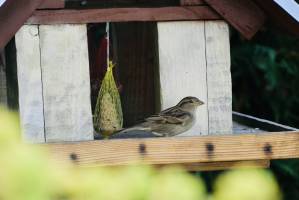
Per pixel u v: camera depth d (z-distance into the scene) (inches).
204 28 302.2
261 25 302.5
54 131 290.8
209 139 285.0
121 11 294.4
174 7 298.5
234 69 538.0
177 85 301.4
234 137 287.6
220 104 304.2
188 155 283.4
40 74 289.4
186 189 117.5
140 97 332.8
